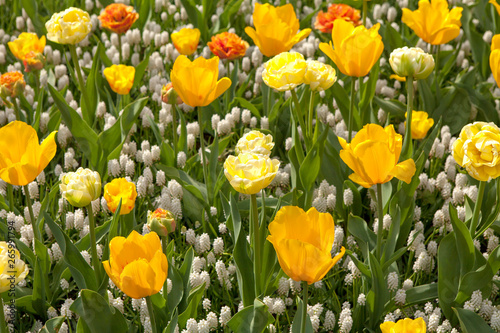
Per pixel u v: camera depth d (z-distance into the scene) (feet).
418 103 14.02
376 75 11.52
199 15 15.89
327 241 5.64
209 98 8.66
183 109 13.29
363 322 8.30
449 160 10.67
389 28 14.47
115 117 12.42
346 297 9.05
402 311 8.50
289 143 11.24
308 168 9.12
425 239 10.34
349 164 6.91
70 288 9.18
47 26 11.14
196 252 9.30
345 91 12.49
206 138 13.78
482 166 6.98
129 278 5.74
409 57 8.75
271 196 10.11
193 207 10.36
